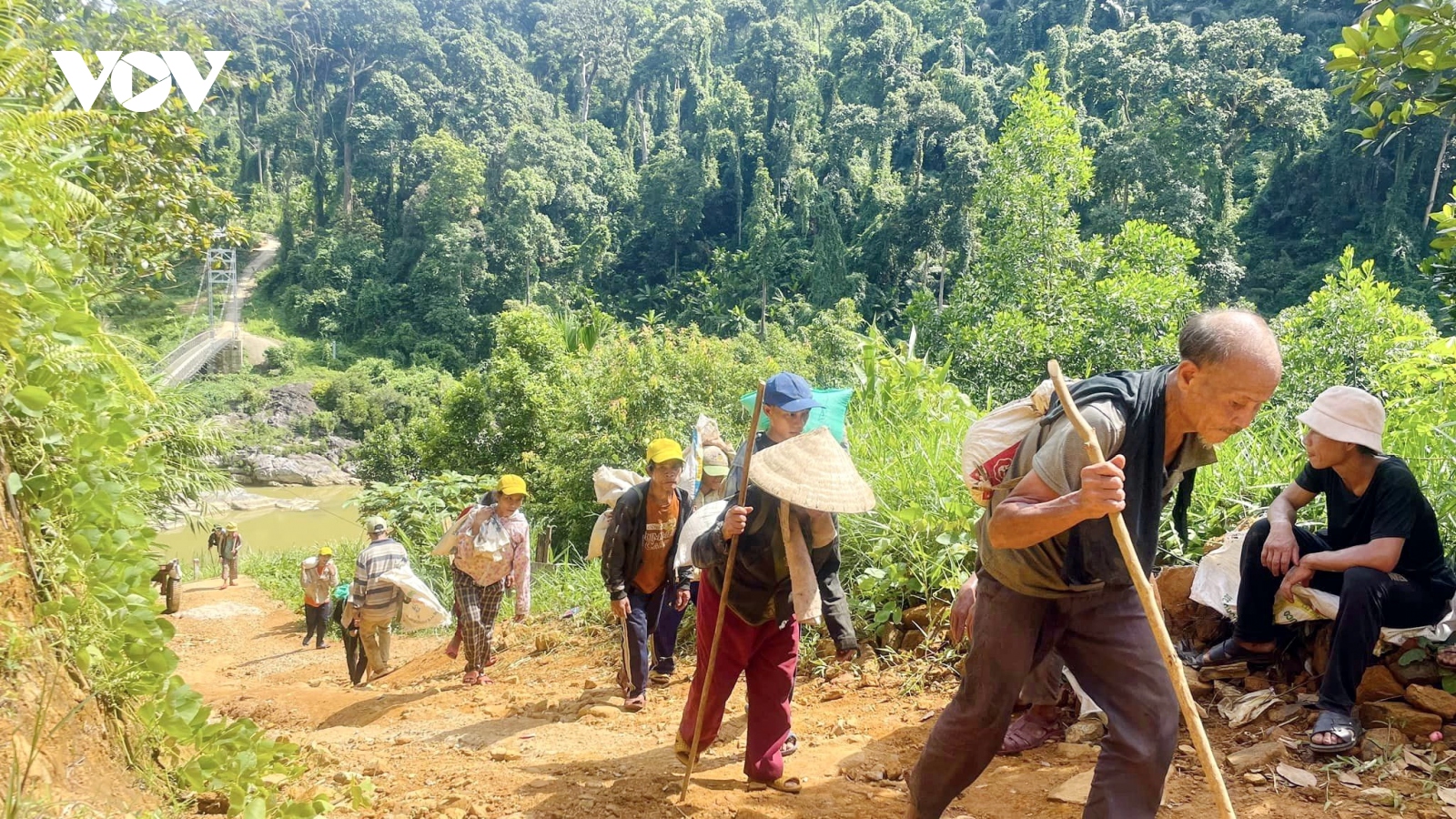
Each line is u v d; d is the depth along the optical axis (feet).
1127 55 271.90
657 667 20.83
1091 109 314.76
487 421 81.87
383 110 363.35
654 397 63.52
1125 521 8.74
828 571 13.87
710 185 333.62
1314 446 13.20
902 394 26.13
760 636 13.57
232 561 76.48
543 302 309.42
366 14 399.44
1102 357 92.99
